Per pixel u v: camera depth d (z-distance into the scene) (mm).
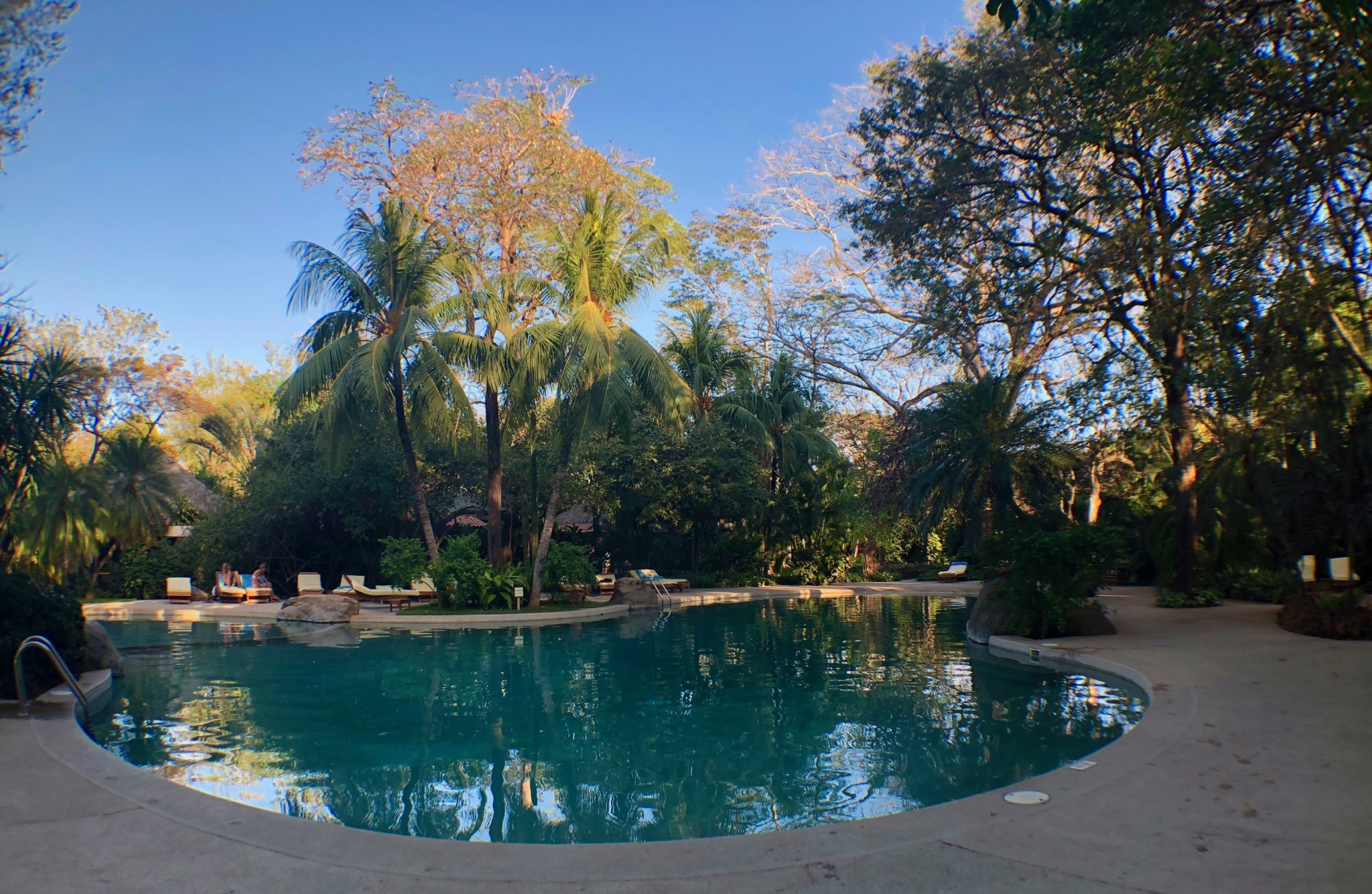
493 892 3811
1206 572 18562
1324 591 15023
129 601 24000
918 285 19234
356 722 9070
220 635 16797
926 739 8008
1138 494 23859
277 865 4113
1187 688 8445
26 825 4664
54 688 9086
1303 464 14562
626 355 20281
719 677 11758
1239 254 12164
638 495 26531
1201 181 13969
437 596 20875
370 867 4094
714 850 4312
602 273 20297
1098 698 9695
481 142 23469
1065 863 4051
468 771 7215
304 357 20609
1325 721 6902
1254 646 11203
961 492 20406
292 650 14609
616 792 6641
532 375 19734
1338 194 11516
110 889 3838
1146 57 11664
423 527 20703
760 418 29797
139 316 33062
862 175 19328
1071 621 13477
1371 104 9430
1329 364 12969
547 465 25578
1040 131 16484
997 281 17250
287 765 7391
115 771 5727
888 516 24031
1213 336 13883
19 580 9562
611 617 20266
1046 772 6082
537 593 20703
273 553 25688
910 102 17297
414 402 21156
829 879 3914
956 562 33156
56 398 12398
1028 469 19984
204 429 38844
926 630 17312
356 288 19531
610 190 25641
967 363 20969
